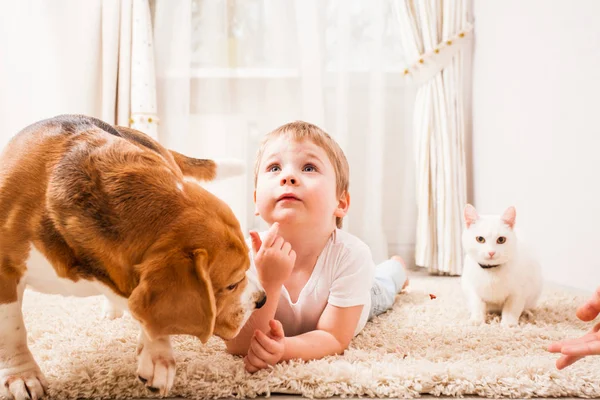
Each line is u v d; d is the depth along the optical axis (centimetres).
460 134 273
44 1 270
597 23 176
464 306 172
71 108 273
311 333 114
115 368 100
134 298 74
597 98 177
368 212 284
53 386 93
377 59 282
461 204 269
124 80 271
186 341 124
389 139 293
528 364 102
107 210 84
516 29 241
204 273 76
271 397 93
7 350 92
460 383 95
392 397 93
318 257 124
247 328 109
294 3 285
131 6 271
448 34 273
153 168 90
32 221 86
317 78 283
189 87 282
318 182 120
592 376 97
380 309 157
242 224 278
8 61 271
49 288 95
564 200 199
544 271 216
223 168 155
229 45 289
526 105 230
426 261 264
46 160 90
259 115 291
